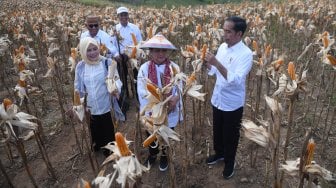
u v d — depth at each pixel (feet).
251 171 14.93
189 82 10.93
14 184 15.12
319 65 25.95
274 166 8.78
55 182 15.07
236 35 11.62
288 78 11.31
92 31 18.90
